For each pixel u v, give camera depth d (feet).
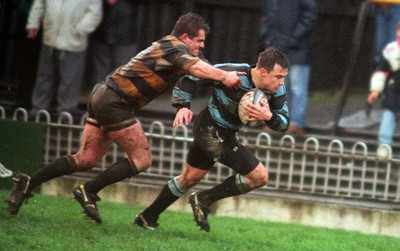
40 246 90.43
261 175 98.37
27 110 142.61
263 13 133.08
